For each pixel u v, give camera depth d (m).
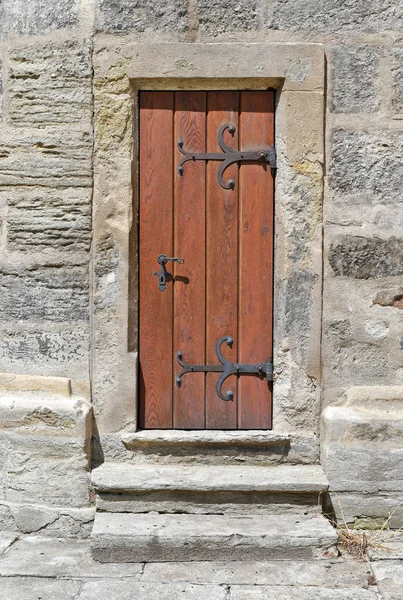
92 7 4.05
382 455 4.02
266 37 4.05
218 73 4.02
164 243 4.20
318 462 4.16
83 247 4.13
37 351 4.17
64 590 3.43
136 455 4.16
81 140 4.09
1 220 4.14
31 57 4.09
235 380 4.23
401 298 4.11
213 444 4.13
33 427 4.07
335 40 4.05
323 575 3.58
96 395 4.16
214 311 4.22
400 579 3.50
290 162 4.05
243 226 4.19
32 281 4.15
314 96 4.03
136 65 4.04
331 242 4.09
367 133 4.06
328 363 4.12
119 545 3.71
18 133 4.11
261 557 3.72
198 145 4.16
